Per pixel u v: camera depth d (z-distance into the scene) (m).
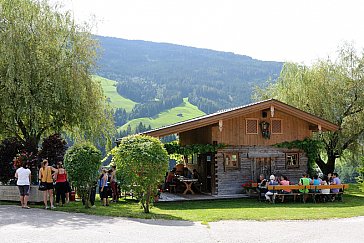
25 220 12.66
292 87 30.88
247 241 10.47
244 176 23.33
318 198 21.72
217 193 22.64
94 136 24.14
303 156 24.66
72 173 15.69
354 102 28.81
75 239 10.06
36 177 19.20
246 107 22.09
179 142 27.75
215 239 10.58
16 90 20.91
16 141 19.53
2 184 18.83
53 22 22.83
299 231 12.05
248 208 18.00
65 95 21.88
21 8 21.89
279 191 20.72
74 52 22.83
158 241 10.12
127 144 15.57
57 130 23.55
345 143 29.73
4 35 20.98
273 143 23.94
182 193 23.81
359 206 19.25
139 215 14.14
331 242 10.59
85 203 16.12
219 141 22.83
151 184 15.18
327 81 29.14
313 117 23.61
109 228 11.66
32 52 21.39
